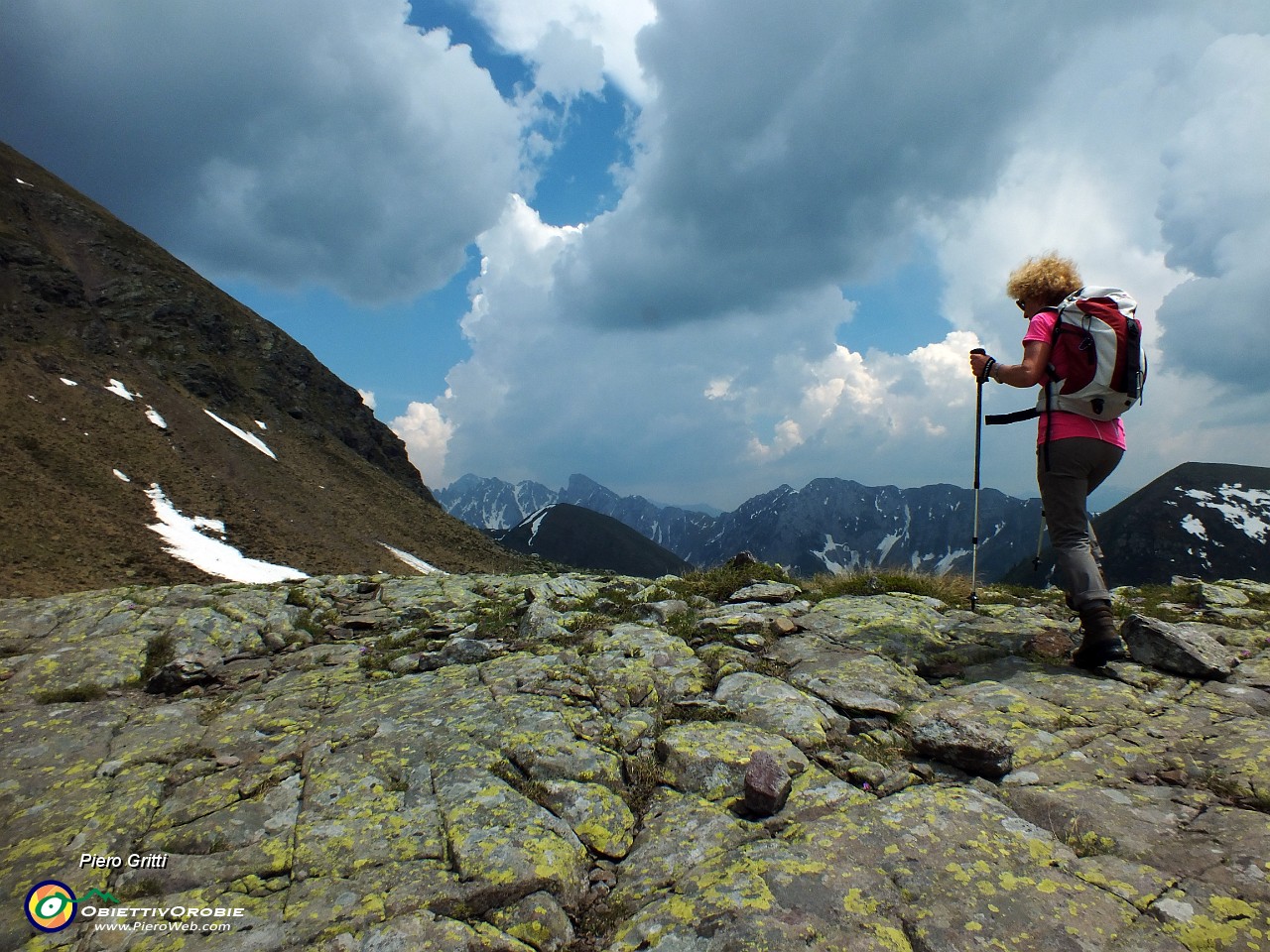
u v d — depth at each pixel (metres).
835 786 4.47
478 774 4.95
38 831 4.52
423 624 9.89
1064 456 6.18
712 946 3.13
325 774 5.08
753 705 5.84
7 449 97.12
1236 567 177.12
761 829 4.14
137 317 176.25
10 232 164.62
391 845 4.16
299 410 194.50
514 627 9.20
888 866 3.58
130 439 121.81
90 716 6.57
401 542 154.88
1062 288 6.53
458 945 3.31
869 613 8.17
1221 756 4.50
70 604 10.00
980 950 2.95
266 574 100.81
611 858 4.16
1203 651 6.03
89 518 91.81
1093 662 6.21
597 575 12.63
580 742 5.41
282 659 8.60
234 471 135.25
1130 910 3.14
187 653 8.45
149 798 4.88
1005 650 6.96
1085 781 4.39
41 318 147.38
